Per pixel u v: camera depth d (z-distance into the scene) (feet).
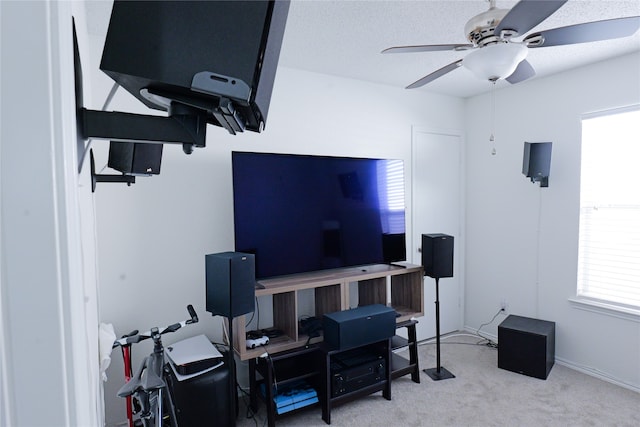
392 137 11.03
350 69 9.50
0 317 1.35
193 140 2.36
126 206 7.57
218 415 6.75
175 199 8.04
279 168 8.16
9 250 1.35
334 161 8.87
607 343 9.24
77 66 2.13
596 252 9.61
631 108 8.72
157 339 5.59
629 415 7.67
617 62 8.93
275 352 7.38
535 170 9.87
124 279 7.57
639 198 8.84
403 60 8.86
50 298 1.40
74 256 1.49
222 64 1.96
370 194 9.43
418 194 11.60
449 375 9.48
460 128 12.50
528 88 10.78
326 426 7.45
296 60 8.86
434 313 12.14
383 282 9.42
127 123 2.25
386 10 6.53
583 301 9.66
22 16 1.35
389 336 8.11
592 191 9.66
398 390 8.84
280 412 7.31
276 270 8.09
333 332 7.52
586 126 9.70
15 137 1.34
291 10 6.51
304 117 9.55
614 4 6.31
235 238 7.64
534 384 9.05
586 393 8.59
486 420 7.59
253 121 2.47
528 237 10.87
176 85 1.95
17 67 1.34
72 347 1.44
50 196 1.39
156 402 4.99
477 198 12.30
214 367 6.88
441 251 9.32
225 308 6.43
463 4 6.35
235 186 7.68
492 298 11.91
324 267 8.71
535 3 4.21
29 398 1.39
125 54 1.92
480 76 5.73
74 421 1.45
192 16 1.94
